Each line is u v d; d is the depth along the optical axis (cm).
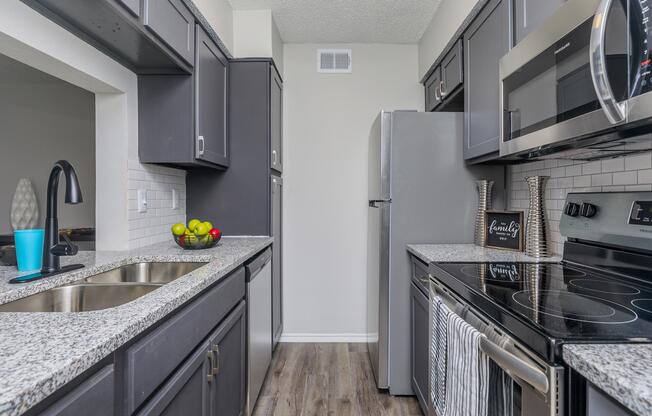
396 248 202
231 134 236
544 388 67
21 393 44
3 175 290
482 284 111
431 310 145
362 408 191
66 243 116
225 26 224
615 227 120
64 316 74
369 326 251
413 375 195
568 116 102
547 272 128
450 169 203
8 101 291
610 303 91
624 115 79
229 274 148
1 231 286
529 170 185
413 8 235
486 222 187
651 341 66
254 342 182
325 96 285
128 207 171
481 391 92
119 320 72
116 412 69
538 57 116
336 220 285
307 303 284
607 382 54
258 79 236
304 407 192
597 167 138
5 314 75
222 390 135
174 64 167
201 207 236
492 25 160
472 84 183
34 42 115
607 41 83
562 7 103
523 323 77
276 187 254
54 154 292
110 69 157
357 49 285
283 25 259
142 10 130
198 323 108
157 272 154
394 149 203
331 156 285
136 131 178
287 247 284
